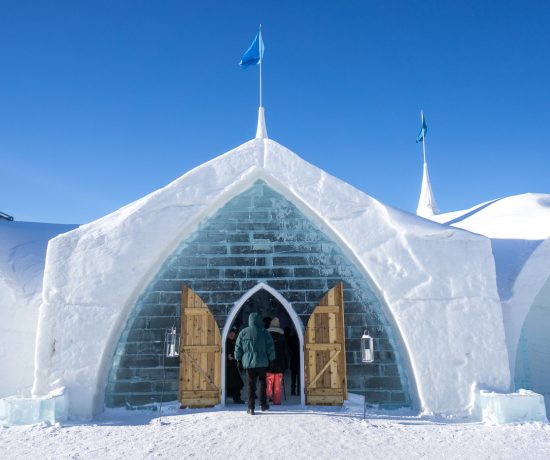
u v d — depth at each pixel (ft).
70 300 27.07
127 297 27.30
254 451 18.54
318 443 19.56
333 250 29.73
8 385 27.89
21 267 31.60
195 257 29.58
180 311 28.76
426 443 19.95
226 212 30.27
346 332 28.58
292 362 32.96
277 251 29.76
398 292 27.35
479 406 25.50
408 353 27.07
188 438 20.45
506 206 42.09
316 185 29.43
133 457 17.97
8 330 28.76
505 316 28.17
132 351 28.22
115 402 27.53
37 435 21.66
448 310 27.04
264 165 29.86
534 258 29.55
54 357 26.32
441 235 28.04
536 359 34.12
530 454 18.33
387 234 28.30
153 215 28.53
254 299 43.73
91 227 28.96
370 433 21.40
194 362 27.71
